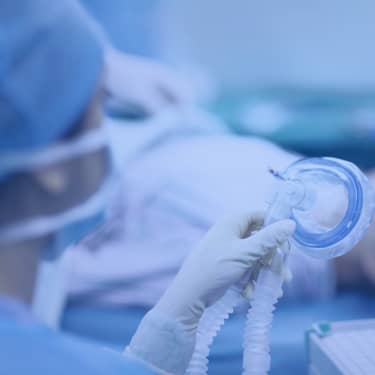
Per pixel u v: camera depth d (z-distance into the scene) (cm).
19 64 92
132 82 288
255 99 420
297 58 439
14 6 93
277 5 428
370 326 137
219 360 180
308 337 137
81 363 86
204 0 427
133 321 209
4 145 91
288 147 335
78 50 95
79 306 219
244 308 198
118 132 256
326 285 224
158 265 215
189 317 118
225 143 257
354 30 427
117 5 362
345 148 332
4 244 94
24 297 97
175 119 278
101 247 230
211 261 119
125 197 232
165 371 117
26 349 85
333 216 116
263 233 116
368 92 432
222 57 441
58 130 94
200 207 223
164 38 403
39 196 95
